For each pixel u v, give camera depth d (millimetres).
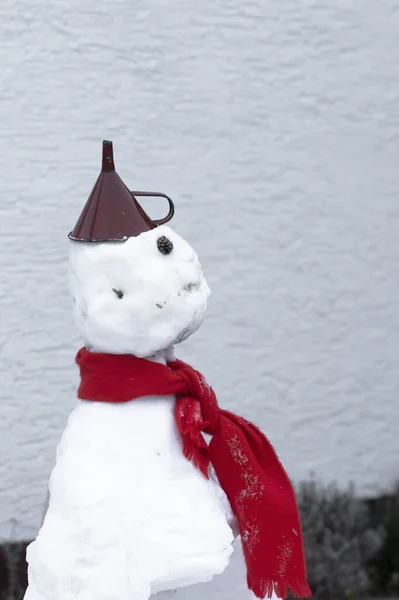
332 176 6070
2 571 5727
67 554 2404
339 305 6195
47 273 5645
